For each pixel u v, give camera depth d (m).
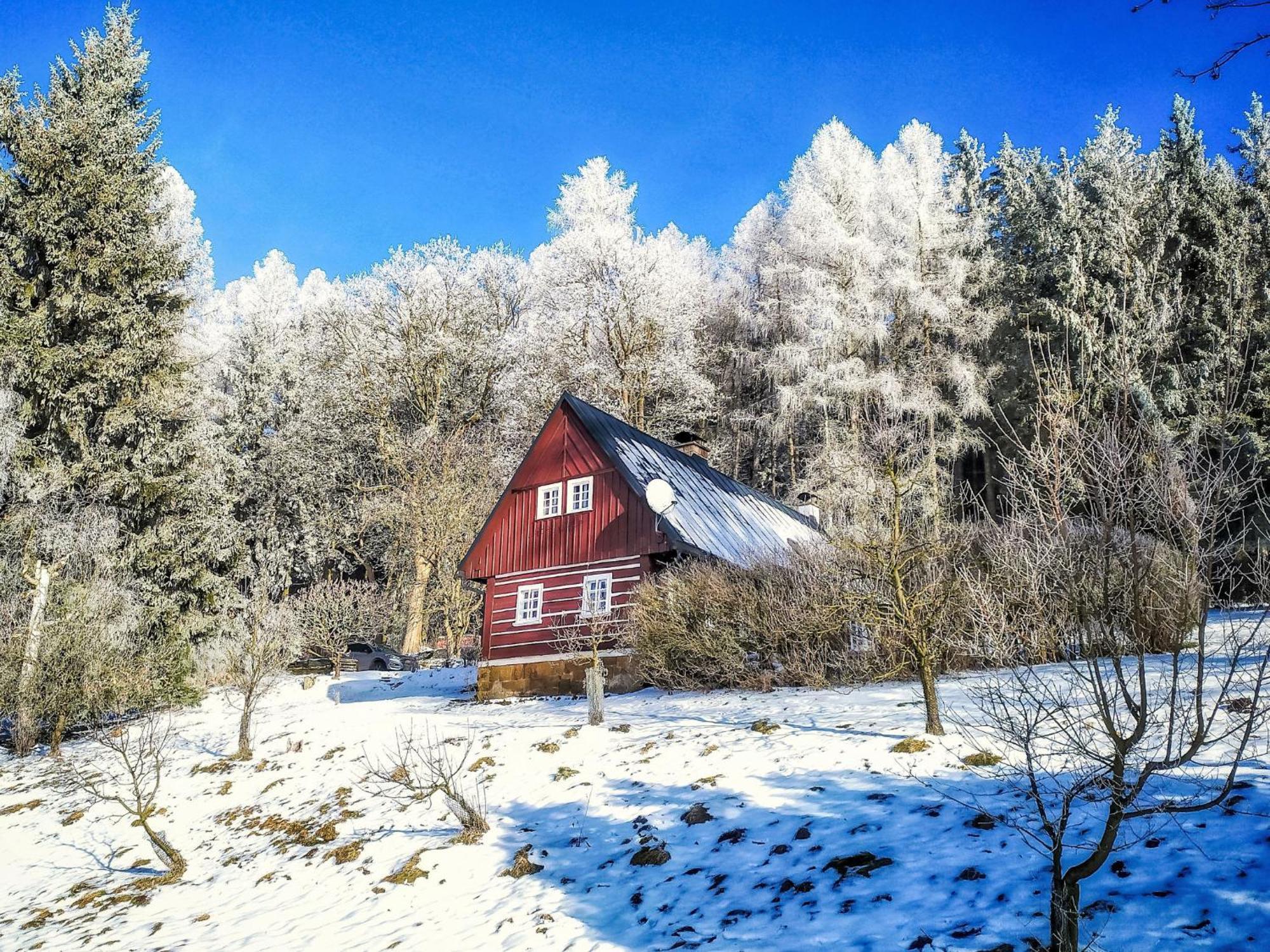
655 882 7.45
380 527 43.47
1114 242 36.25
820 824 7.75
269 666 18.39
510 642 22.73
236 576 34.03
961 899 5.88
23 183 25.81
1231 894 5.15
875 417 33.41
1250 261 33.41
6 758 19.86
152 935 9.00
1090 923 5.22
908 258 37.22
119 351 25.19
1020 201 46.12
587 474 22.62
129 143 27.56
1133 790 4.61
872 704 12.40
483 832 9.73
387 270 45.53
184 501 27.67
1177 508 5.20
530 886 7.99
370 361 43.41
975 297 40.12
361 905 8.57
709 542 21.33
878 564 10.68
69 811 15.12
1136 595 4.97
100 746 19.69
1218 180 39.12
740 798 8.97
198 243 52.50
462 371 45.50
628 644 19.31
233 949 8.13
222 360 47.00
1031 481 10.39
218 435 34.41
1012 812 7.04
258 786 14.48
